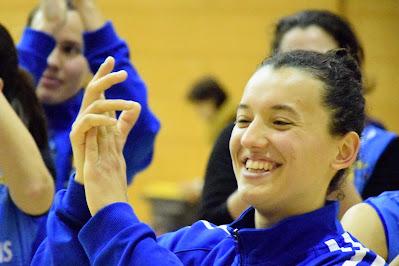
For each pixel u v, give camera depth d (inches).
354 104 145.2
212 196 217.3
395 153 233.6
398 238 177.0
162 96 620.7
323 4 584.7
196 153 613.3
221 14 609.0
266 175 138.3
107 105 140.4
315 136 139.2
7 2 613.3
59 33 263.4
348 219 180.4
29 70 257.6
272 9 597.6
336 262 135.9
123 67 230.7
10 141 186.2
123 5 625.9
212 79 531.2
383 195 184.7
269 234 139.6
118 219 136.9
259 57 601.3
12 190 188.4
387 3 572.7
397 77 571.5
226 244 150.3
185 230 160.9
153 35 621.6
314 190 141.0
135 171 222.5
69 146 249.4
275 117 138.3
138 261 133.2
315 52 148.6
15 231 192.1
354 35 237.8
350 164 144.8
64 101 264.8
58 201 148.3
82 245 140.1
